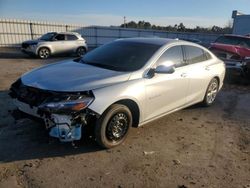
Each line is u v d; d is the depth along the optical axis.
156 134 5.18
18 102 4.43
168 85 5.16
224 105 7.50
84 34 32.91
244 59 10.90
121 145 4.61
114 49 5.43
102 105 4.04
